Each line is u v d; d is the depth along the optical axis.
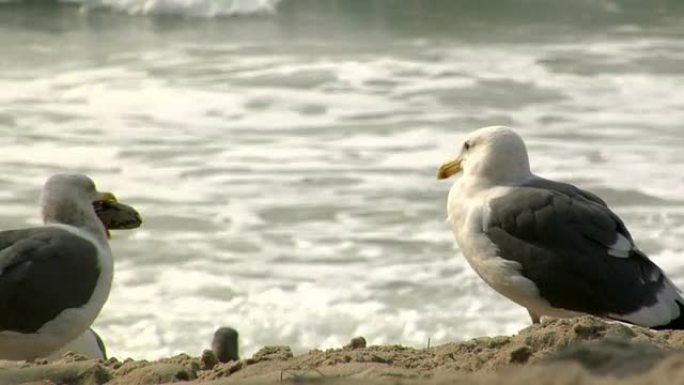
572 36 29.48
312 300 15.56
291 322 15.02
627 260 11.12
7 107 23.61
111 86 25.12
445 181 19.55
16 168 20.27
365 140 21.67
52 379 8.87
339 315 15.16
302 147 21.30
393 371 7.93
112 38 29.78
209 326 14.92
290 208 18.55
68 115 23.20
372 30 30.22
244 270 16.45
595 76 25.78
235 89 24.83
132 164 20.53
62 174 11.82
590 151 20.91
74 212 11.72
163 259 16.77
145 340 14.59
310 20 31.47
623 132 22.02
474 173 11.57
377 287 15.91
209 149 21.27
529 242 11.12
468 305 15.41
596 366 7.49
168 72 26.23
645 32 29.84
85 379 8.86
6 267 11.16
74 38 29.73
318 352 9.05
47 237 11.39
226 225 17.94
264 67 26.53
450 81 25.30
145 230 17.75
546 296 11.18
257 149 21.25
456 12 32.16
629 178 19.56
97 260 11.54
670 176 19.66
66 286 11.28
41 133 22.08
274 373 8.13
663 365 7.05
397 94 24.44
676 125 22.45
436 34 29.80
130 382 8.65
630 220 17.89
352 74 25.86
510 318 15.06
